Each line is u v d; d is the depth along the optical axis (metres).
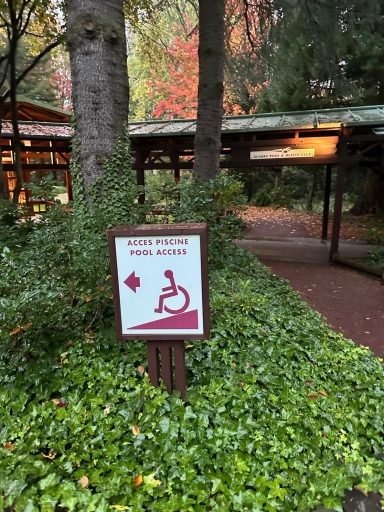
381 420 2.43
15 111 7.81
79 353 2.67
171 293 2.14
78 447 1.99
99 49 4.13
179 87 15.25
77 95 4.27
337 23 7.57
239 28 9.97
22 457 1.87
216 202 5.73
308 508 1.78
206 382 2.53
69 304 2.76
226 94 14.13
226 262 5.73
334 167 15.98
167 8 9.41
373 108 8.68
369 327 4.60
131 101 19.75
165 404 2.22
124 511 1.70
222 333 3.11
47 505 1.66
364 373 3.01
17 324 2.29
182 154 10.18
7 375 2.38
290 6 7.58
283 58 8.84
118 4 4.19
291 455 2.05
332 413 2.44
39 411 2.20
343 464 2.06
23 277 2.58
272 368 2.79
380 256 8.07
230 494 1.80
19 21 8.06
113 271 2.15
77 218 3.51
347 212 15.35
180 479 1.86
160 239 2.07
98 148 4.32
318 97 13.13
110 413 2.21
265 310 3.89
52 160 10.66
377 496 1.90
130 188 4.53
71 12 4.11
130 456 1.97
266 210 17.05
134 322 2.20
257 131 7.74
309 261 8.42
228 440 2.07
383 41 8.34
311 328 3.80
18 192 7.86
